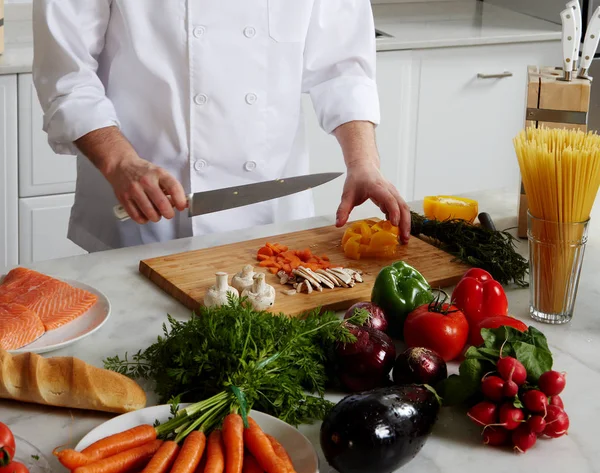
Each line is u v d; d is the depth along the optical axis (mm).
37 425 1076
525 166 1285
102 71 1896
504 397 1034
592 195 1279
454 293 1295
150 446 976
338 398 1145
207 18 1812
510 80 3174
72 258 1590
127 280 1507
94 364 1216
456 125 3170
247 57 1866
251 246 1629
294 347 1103
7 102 2561
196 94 1853
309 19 1920
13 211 2703
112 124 1733
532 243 1333
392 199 1635
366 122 1916
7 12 3039
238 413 1018
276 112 1946
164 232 1945
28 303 1317
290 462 955
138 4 1786
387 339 1146
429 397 1020
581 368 1231
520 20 3328
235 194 1636
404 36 3023
